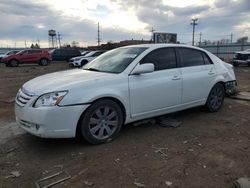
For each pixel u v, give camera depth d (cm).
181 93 507
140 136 447
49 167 345
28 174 328
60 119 371
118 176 321
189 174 325
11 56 2359
